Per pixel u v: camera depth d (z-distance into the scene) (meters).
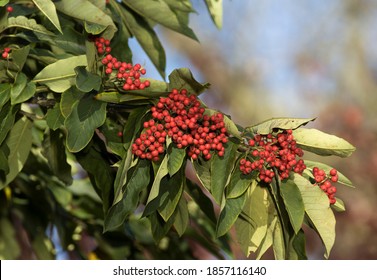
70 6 0.86
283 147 0.78
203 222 1.05
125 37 0.98
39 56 0.84
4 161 0.84
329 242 0.76
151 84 0.78
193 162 0.78
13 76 0.80
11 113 0.81
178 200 0.77
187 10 0.95
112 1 0.96
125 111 0.83
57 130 0.90
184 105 0.78
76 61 0.80
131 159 0.77
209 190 0.77
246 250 0.80
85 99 0.79
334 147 0.78
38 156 1.04
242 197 0.77
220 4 1.00
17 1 0.89
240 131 0.79
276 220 0.80
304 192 0.77
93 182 0.89
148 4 0.95
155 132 0.77
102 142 0.87
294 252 0.79
